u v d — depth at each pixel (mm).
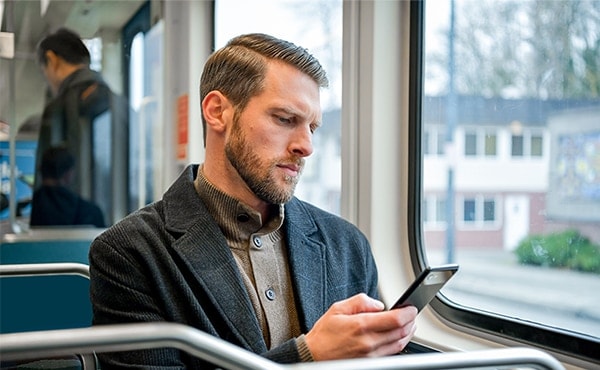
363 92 2199
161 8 3301
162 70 3320
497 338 1802
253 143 1311
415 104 2148
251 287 1355
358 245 1597
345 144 2268
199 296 1305
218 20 3195
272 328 1338
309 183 2518
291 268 1415
